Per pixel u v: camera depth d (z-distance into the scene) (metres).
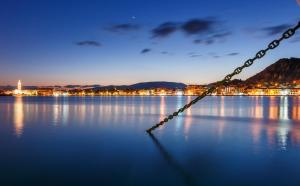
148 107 80.75
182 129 27.16
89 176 12.05
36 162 14.18
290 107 79.25
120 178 11.82
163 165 13.64
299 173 12.38
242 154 15.91
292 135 23.39
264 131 26.06
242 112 56.56
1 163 13.98
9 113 52.97
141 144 18.95
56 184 11.12
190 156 15.43
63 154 15.93
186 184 11.18
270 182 11.28
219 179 11.66
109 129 27.44
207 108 73.62
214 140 20.66
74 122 35.22
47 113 53.25
